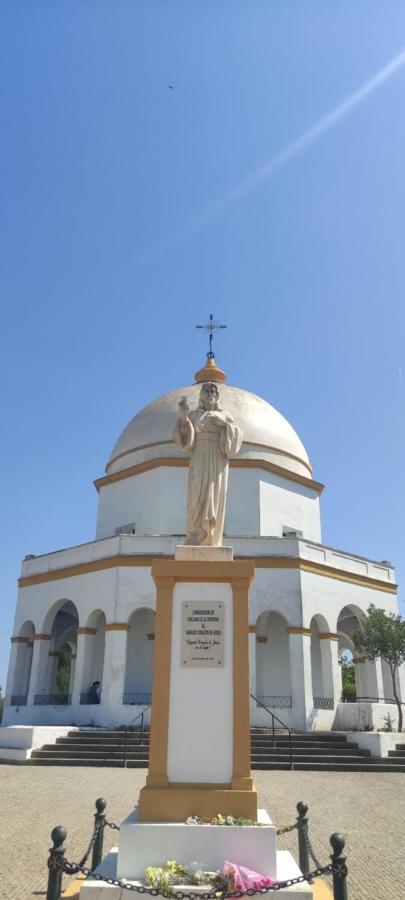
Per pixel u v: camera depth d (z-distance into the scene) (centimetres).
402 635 2472
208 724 755
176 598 803
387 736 2044
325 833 1068
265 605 2470
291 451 3138
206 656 780
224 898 601
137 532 2859
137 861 666
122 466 3112
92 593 2577
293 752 2002
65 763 1914
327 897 677
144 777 1653
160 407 3181
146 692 2645
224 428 934
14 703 2783
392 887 791
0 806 1238
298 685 2381
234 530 2797
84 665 2516
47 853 903
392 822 1165
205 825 681
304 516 3070
